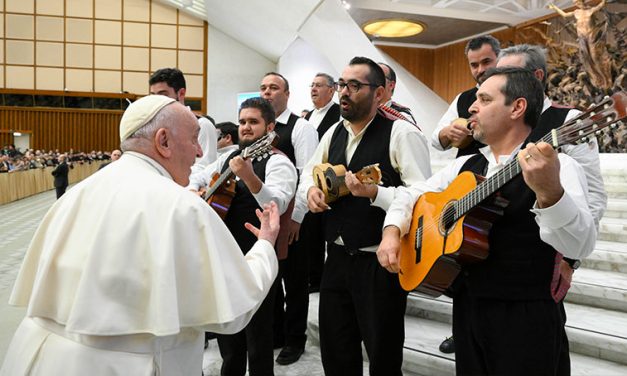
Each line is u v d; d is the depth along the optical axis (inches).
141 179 50.8
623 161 235.8
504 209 55.7
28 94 762.2
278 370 107.3
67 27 761.6
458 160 70.4
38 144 771.4
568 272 59.5
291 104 605.6
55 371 46.6
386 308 73.4
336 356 79.3
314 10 449.4
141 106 53.8
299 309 113.3
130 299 46.6
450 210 60.2
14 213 400.5
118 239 47.2
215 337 122.9
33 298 48.4
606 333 93.0
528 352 53.5
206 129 123.2
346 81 77.0
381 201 70.9
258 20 587.2
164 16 770.8
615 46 389.1
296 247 114.0
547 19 479.5
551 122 68.1
